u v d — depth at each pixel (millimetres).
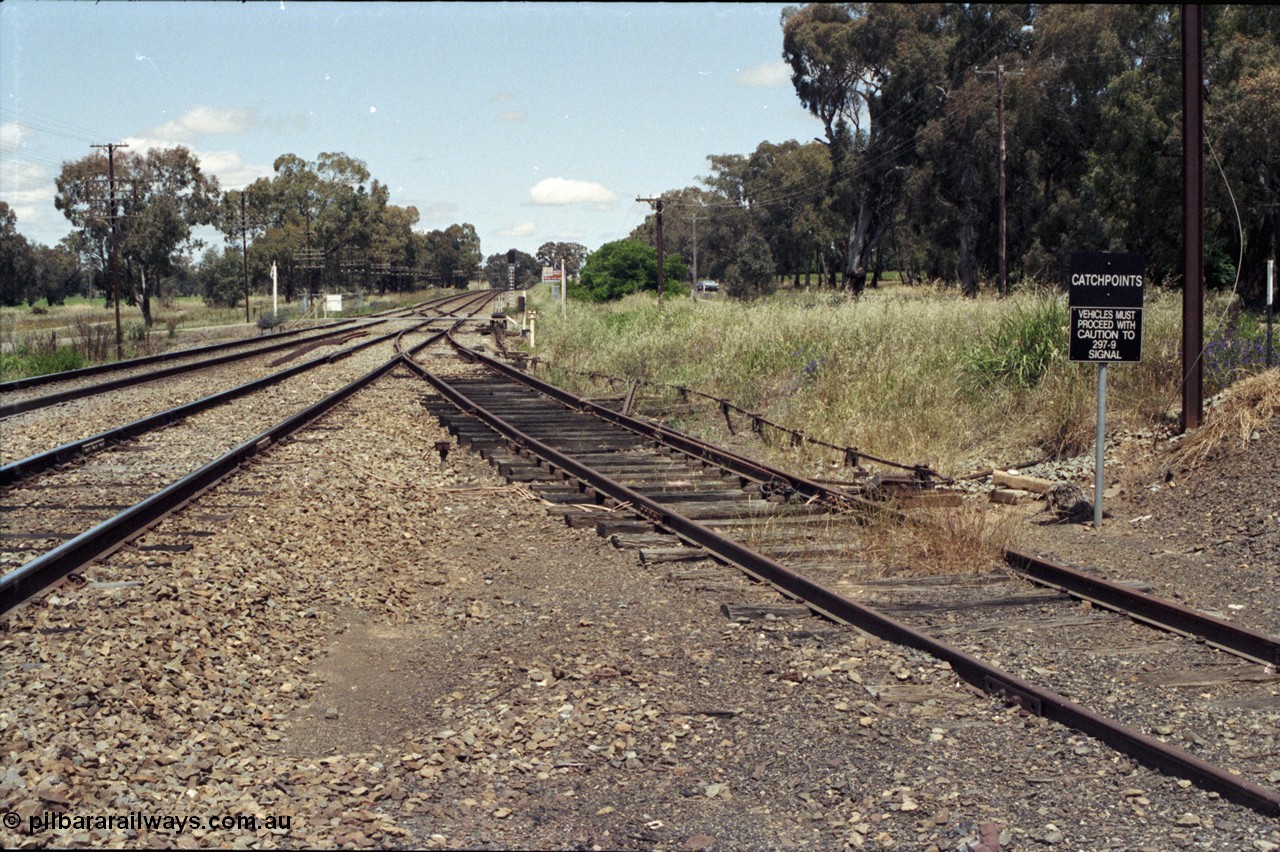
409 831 4172
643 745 5016
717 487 11328
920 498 9805
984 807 4324
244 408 17547
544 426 15984
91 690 5207
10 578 6445
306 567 8047
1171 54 26438
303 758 4957
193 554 8000
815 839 4133
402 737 5238
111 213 44594
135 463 12227
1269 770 4602
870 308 20250
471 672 6090
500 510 10383
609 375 22906
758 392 17656
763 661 6082
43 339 31438
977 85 29922
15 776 4332
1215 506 9133
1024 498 10352
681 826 4262
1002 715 5250
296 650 6438
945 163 36219
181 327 56750
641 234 98562
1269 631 6492
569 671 5938
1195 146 10578
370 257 118188
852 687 5637
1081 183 33594
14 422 15820
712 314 26703
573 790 4590
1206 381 12062
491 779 4707
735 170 89625
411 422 16375
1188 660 6023
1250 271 29906
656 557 8336
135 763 4652
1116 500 10109
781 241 85125
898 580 7727
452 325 53094
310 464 12148
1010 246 39281
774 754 4883
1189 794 4340
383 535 9281
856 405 14570
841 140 38719
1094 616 6887
